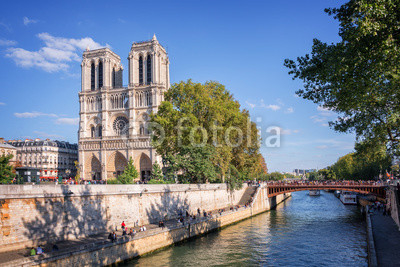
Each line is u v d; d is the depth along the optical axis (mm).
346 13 19891
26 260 24094
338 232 52125
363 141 33781
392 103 27078
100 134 129875
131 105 124000
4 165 56094
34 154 134375
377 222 45531
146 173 117312
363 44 18312
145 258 36000
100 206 39781
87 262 29000
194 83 69000
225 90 75688
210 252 39438
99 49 134000
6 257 26859
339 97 22391
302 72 21141
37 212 32125
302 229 54688
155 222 48500
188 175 67312
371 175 106000
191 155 62812
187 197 57969
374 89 23781
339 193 130750
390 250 27547
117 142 120062
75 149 155250
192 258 36812
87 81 134125
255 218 68125
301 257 37594
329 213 76375
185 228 44906
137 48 129375
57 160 139250
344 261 35844
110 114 128000
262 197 80312
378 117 28766
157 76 125312
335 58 19125
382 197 71438
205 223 50281
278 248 41688
